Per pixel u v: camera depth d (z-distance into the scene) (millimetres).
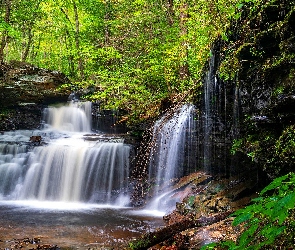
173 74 10602
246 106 4895
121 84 10477
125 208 8336
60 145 10477
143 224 6414
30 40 20094
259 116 4242
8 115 13500
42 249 4801
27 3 18000
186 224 4020
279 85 4027
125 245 5039
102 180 9891
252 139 4629
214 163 7094
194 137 7590
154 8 12656
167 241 4332
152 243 3885
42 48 23344
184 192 7410
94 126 14062
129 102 10922
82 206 8609
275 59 4207
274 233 1796
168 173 8695
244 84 4820
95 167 9992
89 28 17938
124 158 10031
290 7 4125
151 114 9914
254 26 4688
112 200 9281
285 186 1998
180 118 7980
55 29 21438
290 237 2365
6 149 10555
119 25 13828
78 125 14312
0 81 13992
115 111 13477
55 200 9617
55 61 22969
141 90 10562
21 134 12477
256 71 4508
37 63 23422
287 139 3801
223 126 6250
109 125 13711
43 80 14922
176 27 10875
